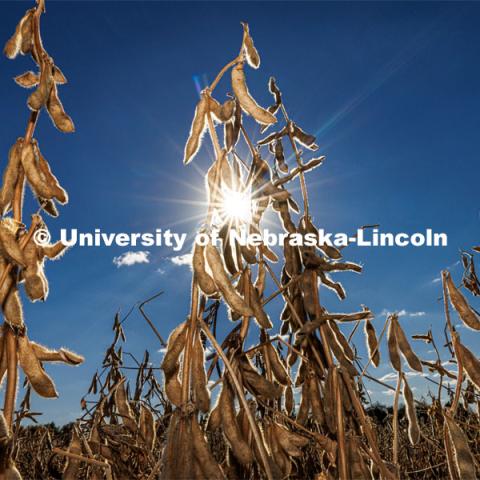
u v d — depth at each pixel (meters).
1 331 1.46
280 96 2.68
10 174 1.62
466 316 2.04
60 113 1.78
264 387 1.74
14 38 1.74
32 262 1.51
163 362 1.51
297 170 2.34
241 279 1.92
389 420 4.55
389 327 2.17
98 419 2.48
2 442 1.30
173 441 1.43
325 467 2.17
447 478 3.27
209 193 1.66
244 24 1.81
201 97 1.74
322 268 2.26
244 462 1.62
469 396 2.96
